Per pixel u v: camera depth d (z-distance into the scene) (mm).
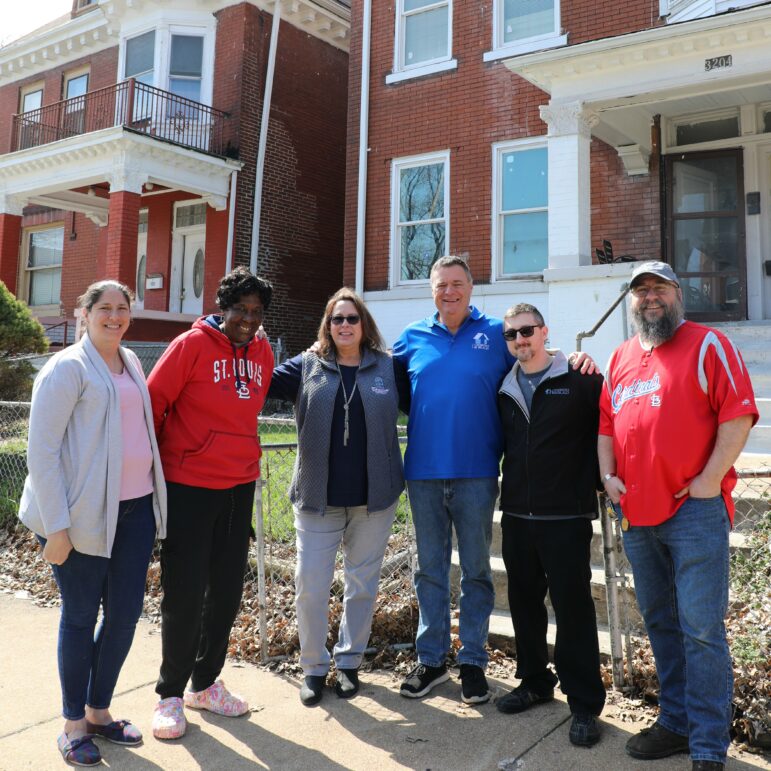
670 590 3072
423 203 11359
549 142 8438
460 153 10977
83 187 15125
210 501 3305
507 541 3463
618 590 4004
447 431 3570
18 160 14023
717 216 9195
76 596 3010
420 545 3693
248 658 4129
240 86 13953
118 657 3141
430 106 11289
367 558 3711
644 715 3350
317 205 15422
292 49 14961
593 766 2924
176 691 3314
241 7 14047
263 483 4477
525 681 3459
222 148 14094
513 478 3402
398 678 3836
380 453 3611
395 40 11664
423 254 11320
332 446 3611
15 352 9078
